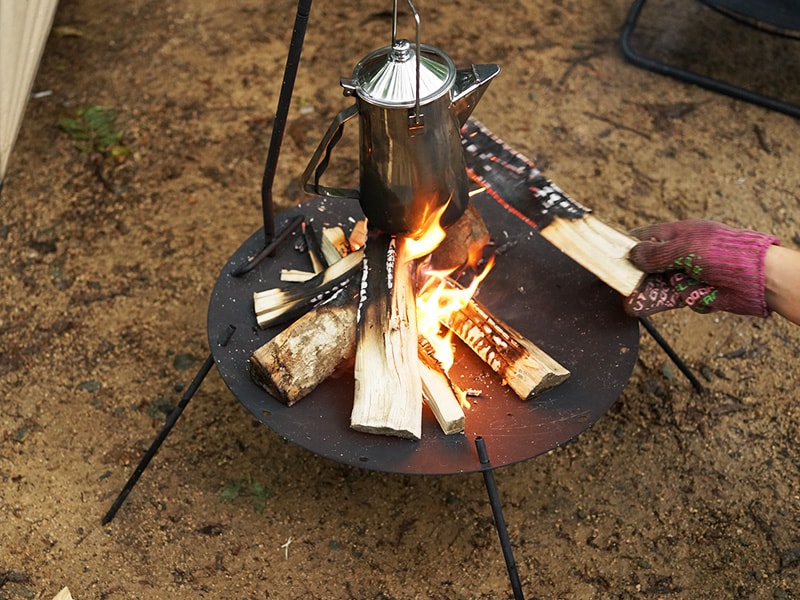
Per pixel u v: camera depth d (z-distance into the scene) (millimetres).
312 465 2221
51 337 2500
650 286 1848
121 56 3414
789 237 2777
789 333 2512
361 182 1718
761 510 2121
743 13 2910
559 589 1988
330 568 2018
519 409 1730
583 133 3129
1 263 2699
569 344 1846
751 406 2340
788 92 3293
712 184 2945
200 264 2707
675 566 2023
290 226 2061
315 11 3631
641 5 3414
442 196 1681
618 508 2133
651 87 3309
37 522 2086
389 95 1521
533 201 1962
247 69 3371
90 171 2980
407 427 1633
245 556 2035
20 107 2354
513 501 2148
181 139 3100
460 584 1995
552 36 3529
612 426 2299
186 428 2291
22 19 2359
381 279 1793
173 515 2109
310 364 1720
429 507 2137
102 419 2307
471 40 3496
